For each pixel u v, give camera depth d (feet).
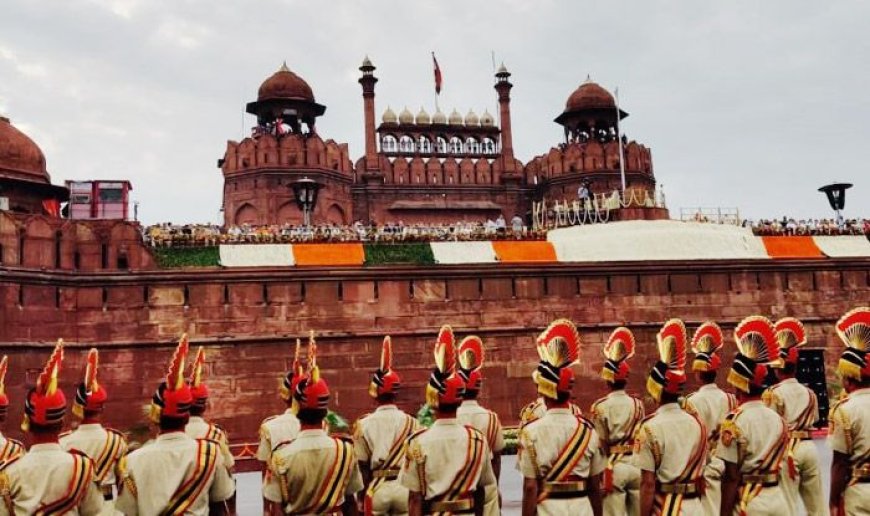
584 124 154.71
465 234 100.99
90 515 21.42
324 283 89.76
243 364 86.12
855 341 24.58
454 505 21.93
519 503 52.29
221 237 92.94
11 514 20.26
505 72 152.97
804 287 102.73
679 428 22.97
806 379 100.53
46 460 20.65
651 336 97.40
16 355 77.82
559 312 95.66
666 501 22.86
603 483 32.58
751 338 24.22
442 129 151.23
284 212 131.64
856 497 23.70
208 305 86.22
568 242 101.40
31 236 81.15
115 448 30.66
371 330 90.02
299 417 22.15
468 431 22.53
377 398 29.86
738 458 23.67
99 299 83.71
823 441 84.53
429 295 92.48
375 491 28.89
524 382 93.25
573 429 22.62
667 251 101.50
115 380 82.58
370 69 146.72
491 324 93.56
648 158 153.28
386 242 95.96
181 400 20.44
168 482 19.85
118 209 100.73
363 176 143.02
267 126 142.82
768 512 23.56
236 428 84.64
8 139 95.35
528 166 154.92
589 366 95.30
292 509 21.50
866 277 104.88
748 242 105.81
